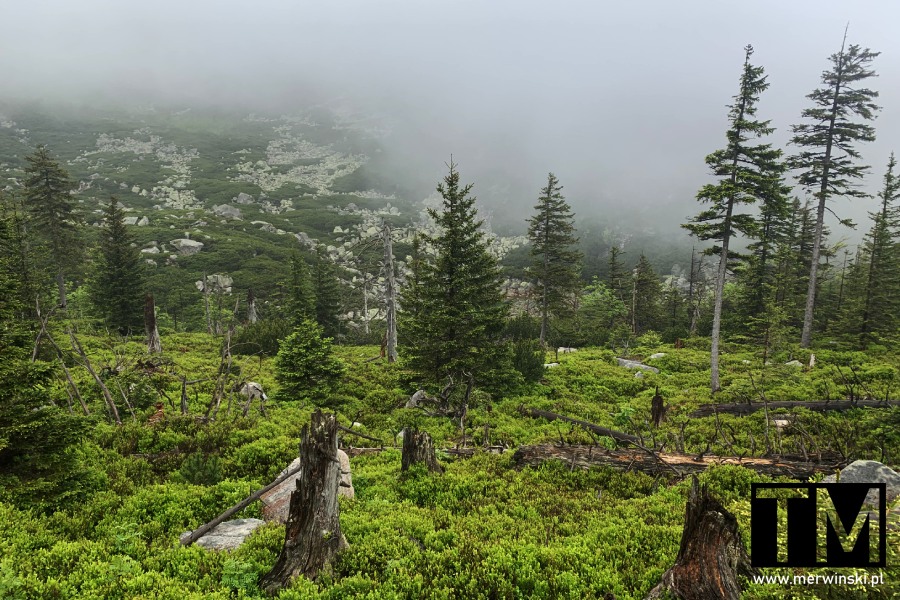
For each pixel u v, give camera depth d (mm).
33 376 8406
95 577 6148
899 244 36688
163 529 8219
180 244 91438
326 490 6875
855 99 29672
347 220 144000
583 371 27812
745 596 5613
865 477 8812
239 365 25953
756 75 22359
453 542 7770
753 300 40812
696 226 24047
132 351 27359
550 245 42188
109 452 11242
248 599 5887
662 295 60406
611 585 6340
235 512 8695
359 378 24344
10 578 5457
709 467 10930
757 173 23203
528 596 6199
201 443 12562
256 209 144750
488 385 21281
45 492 8250
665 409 18219
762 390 19750
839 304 42312
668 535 7824
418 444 11375
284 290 64062
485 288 21531
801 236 44656
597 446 12695
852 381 20141
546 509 9484
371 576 6637
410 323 20625
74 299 44625
